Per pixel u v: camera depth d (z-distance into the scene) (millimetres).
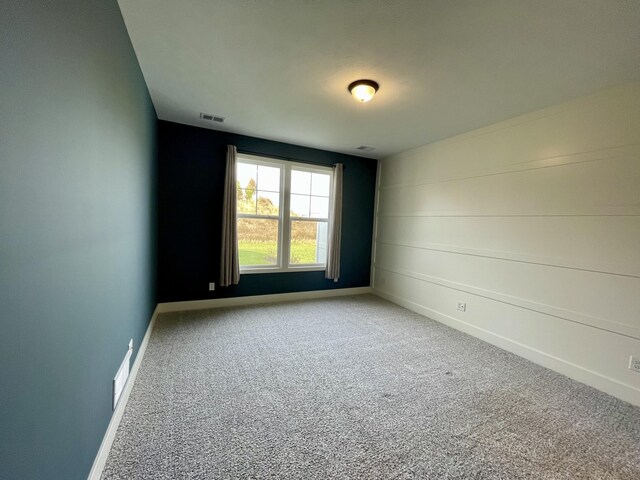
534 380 2279
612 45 1717
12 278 664
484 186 3115
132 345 2033
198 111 3020
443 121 3023
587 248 2281
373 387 2096
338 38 1768
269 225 4137
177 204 3502
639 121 2031
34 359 769
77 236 1053
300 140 3932
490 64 1979
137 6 1539
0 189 612
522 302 2719
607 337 2158
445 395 2029
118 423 1604
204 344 2688
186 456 1415
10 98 645
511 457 1494
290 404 1860
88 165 1152
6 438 647
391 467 1402
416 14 1533
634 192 2047
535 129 2652
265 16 1594
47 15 808
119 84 1591
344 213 4660
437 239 3695
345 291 4773
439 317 3619
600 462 1485
